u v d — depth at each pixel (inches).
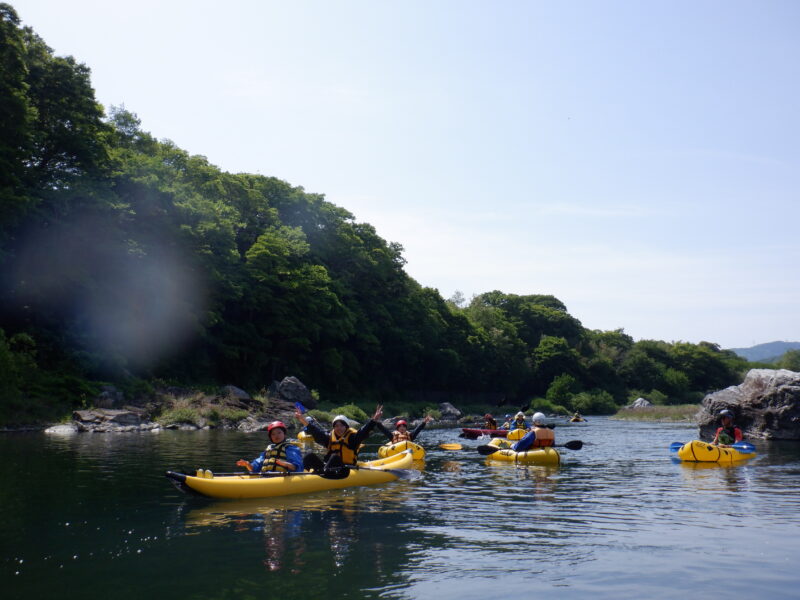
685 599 176.1
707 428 799.1
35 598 173.9
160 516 282.8
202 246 1298.0
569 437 893.2
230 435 827.4
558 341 3230.8
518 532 257.4
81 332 1106.1
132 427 848.3
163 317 1274.6
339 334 1724.9
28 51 1093.8
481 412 2277.3
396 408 1723.7
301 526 267.0
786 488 374.9
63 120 1135.0
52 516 278.7
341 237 1973.4
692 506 316.8
